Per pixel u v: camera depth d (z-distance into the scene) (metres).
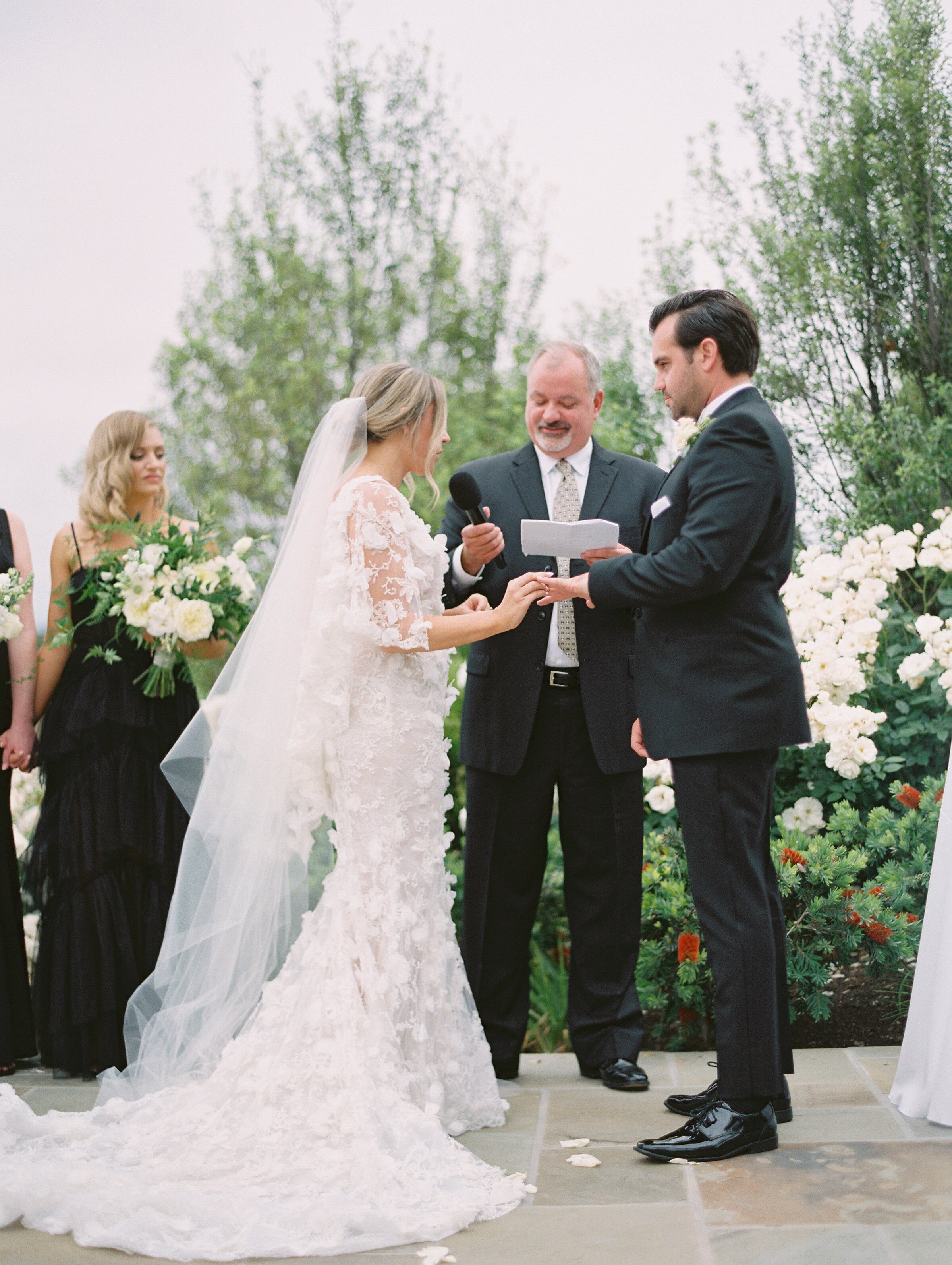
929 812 3.54
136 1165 2.26
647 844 3.72
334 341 9.05
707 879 2.38
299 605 2.59
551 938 4.58
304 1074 2.36
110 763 3.33
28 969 3.64
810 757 3.79
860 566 3.91
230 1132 2.32
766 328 4.71
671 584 2.29
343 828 2.55
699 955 3.34
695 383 2.46
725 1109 2.36
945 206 4.48
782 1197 2.09
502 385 8.72
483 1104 2.64
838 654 3.70
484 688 3.08
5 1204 2.10
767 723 2.34
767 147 4.87
